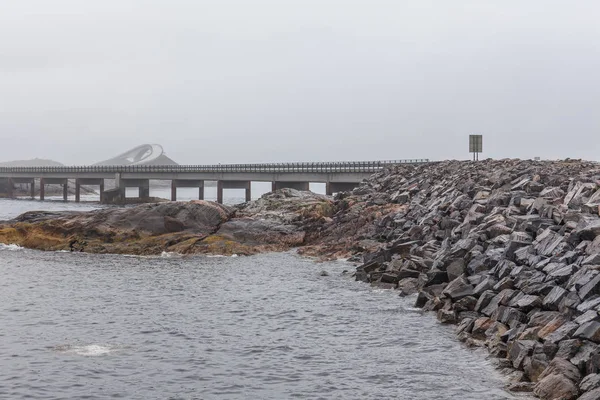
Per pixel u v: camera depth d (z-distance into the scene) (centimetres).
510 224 3831
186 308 3406
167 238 5803
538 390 2000
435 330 2844
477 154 7906
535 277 2748
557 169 5469
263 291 3822
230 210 6309
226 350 2639
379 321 3033
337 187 10675
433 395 2100
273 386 2228
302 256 5281
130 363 2481
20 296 3769
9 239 6238
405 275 3812
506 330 2517
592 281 2355
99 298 3694
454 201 5072
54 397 2138
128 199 15875
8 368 2419
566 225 3259
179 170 14025
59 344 2734
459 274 3331
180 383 2267
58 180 18012
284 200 6562
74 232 6081
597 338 2047
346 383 2241
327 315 3178
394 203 6275
